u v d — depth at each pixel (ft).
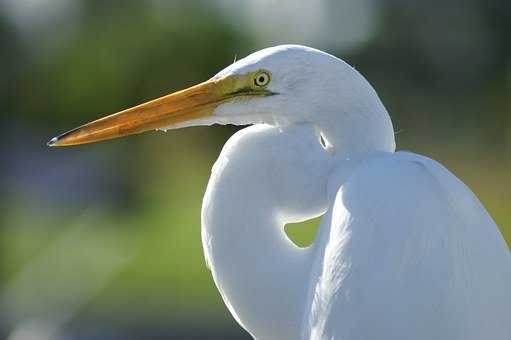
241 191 13.56
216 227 13.60
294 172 13.55
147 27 79.82
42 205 67.82
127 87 78.95
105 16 79.41
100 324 41.65
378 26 76.69
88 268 52.65
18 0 70.69
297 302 13.19
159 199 71.05
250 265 13.47
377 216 12.07
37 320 42.78
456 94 74.90
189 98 13.87
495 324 11.93
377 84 75.87
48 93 75.20
